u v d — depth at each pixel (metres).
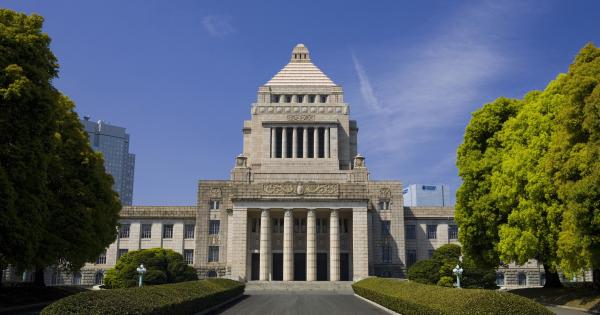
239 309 38.72
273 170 96.88
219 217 91.81
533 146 39.75
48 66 35.75
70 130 44.91
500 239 43.12
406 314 30.11
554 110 39.84
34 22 34.94
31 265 36.34
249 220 83.50
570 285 46.38
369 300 46.66
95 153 47.66
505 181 42.00
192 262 92.50
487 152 47.34
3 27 33.06
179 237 93.56
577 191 29.41
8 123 31.44
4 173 30.22
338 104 103.06
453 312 21.47
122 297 23.33
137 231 93.81
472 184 47.50
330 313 35.28
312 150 100.88
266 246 78.62
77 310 20.47
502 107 48.62
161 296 28.34
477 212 46.16
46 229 39.94
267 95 105.06
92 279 90.94
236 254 78.31
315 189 80.19
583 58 32.97
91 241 43.28
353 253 78.19
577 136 31.91
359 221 79.00
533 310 20.92
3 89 31.05
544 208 37.88
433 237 94.94
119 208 53.00
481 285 66.88
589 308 35.16
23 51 33.50
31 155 32.09
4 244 30.62
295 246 85.50
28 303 40.09
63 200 42.44
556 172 33.09
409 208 96.06
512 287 84.12
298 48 114.94
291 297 53.62
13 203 30.53
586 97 30.81
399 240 91.69
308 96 106.81
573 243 30.97
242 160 94.88
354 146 104.06
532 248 38.91
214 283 45.56
